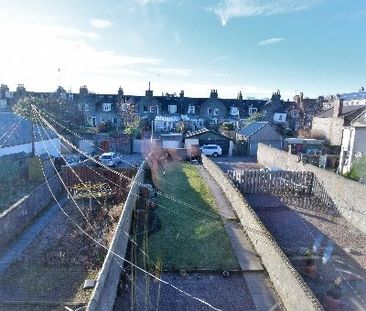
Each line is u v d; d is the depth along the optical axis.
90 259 12.61
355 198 16.61
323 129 42.22
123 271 11.42
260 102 61.75
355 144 24.88
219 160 36.41
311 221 17.05
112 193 19.66
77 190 20.30
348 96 57.69
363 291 10.80
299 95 60.72
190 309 9.84
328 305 10.02
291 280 9.69
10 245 13.62
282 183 21.31
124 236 12.51
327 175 19.47
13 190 20.69
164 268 11.87
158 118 54.25
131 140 40.34
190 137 40.69
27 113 33.94
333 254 13.37
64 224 16.02
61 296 10.35
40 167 22.83
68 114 46.69
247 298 10.45
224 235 14.77
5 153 25.70
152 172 24.91
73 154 33.34
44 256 12.75
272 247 11.42
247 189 21.20
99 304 7.87
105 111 55.72
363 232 15.77
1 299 10.12
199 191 21.56
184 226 15.55
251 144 39.94
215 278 11.48
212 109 59.28
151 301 10.11
